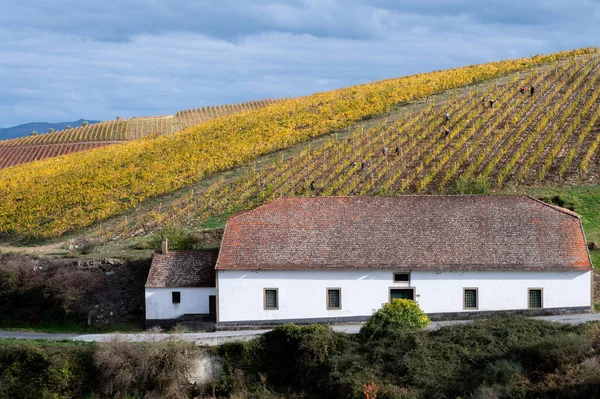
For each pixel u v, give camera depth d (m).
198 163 86.12
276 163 81.31
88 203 77.56
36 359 38.50
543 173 65.31
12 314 51.16
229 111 174.00
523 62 119.19
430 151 75.81
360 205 48.50
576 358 32.22
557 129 77.06
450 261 44.12
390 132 86.44
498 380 32.16
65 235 69.62
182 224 65.19
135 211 73.94
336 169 74.44
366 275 44.03
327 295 44.09
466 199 48.78
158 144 103.69
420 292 44.00
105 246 61.53
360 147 81.62
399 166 73.00
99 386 37.69
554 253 44.50
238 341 39.09
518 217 47.00
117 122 167.12
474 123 82.00
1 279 53.03
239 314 44.19
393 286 43.97
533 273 43.81
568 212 47.59
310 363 37.22
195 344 38.59
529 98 90.31
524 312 43.78
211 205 70.31
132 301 50.28
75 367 37.94
